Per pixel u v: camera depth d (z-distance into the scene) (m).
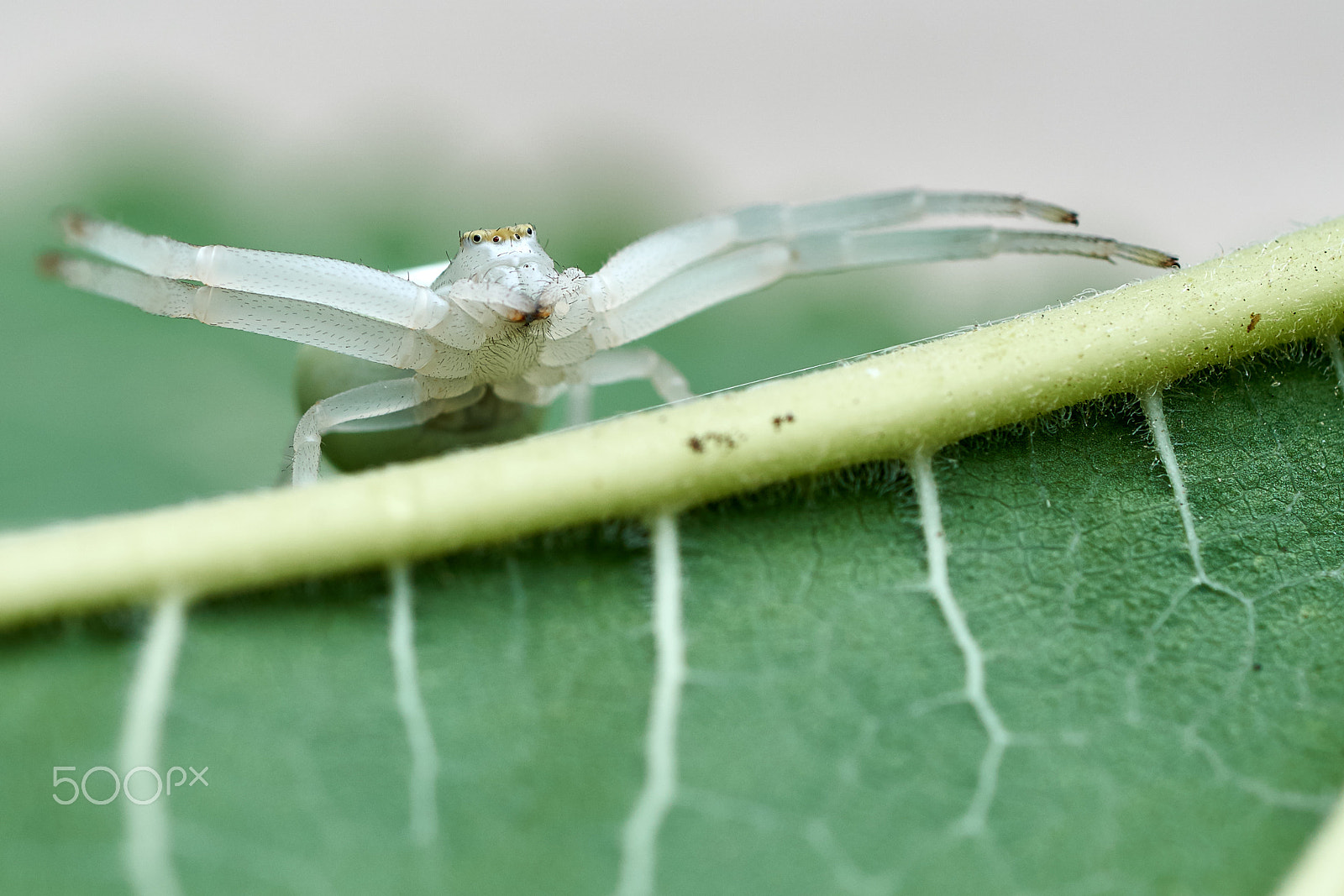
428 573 0.07
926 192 0.09
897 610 0.07
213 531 0.07
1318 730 0.07
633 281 0.09
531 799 0.07
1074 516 0.07
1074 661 0.07
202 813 0.07
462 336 0.09
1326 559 0.07
